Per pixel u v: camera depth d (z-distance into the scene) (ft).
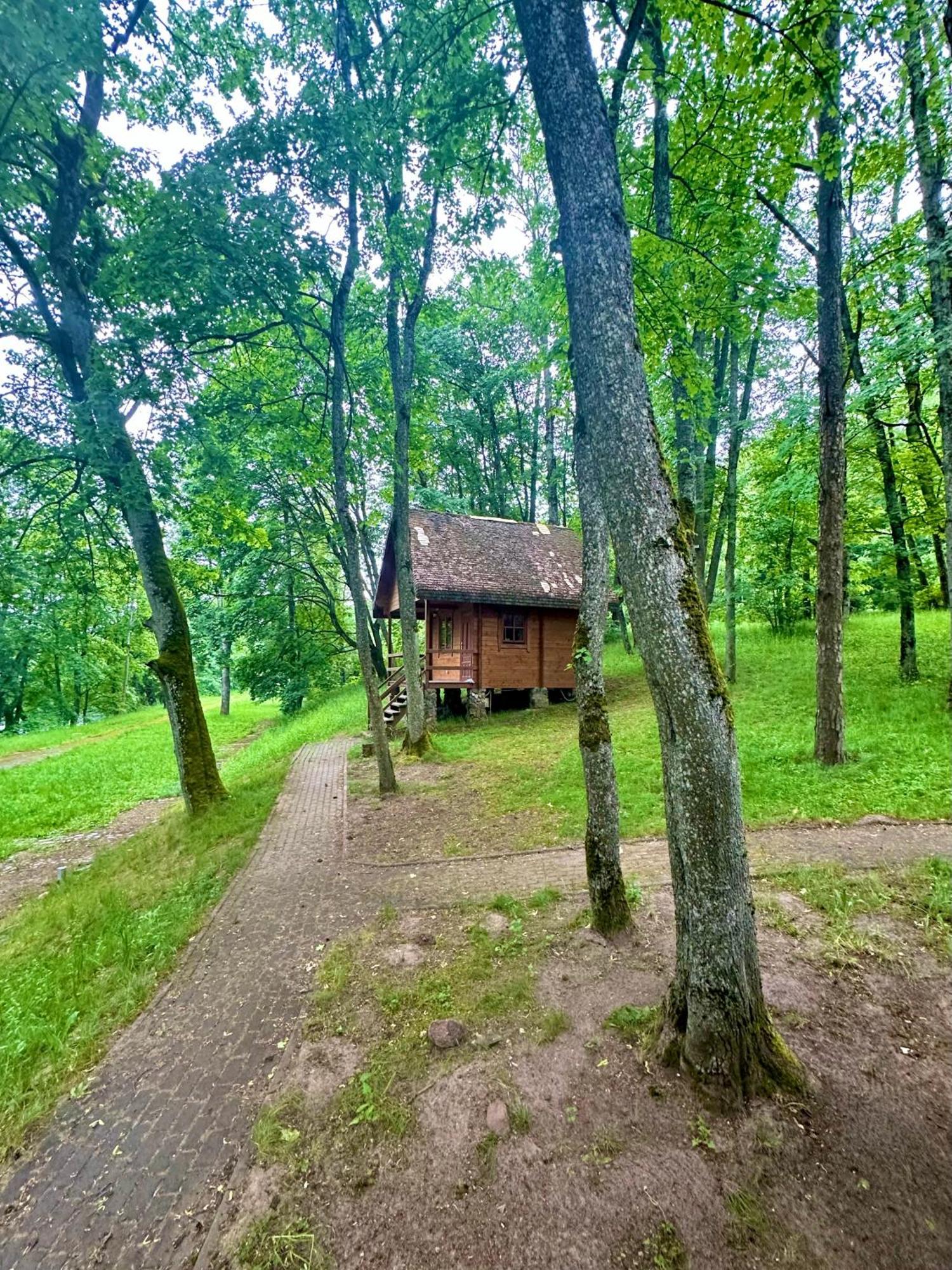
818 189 23.43
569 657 51.44
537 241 19.76
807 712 31.27
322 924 15.51
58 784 42.60
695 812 8.29
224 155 21.02
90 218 25.77
